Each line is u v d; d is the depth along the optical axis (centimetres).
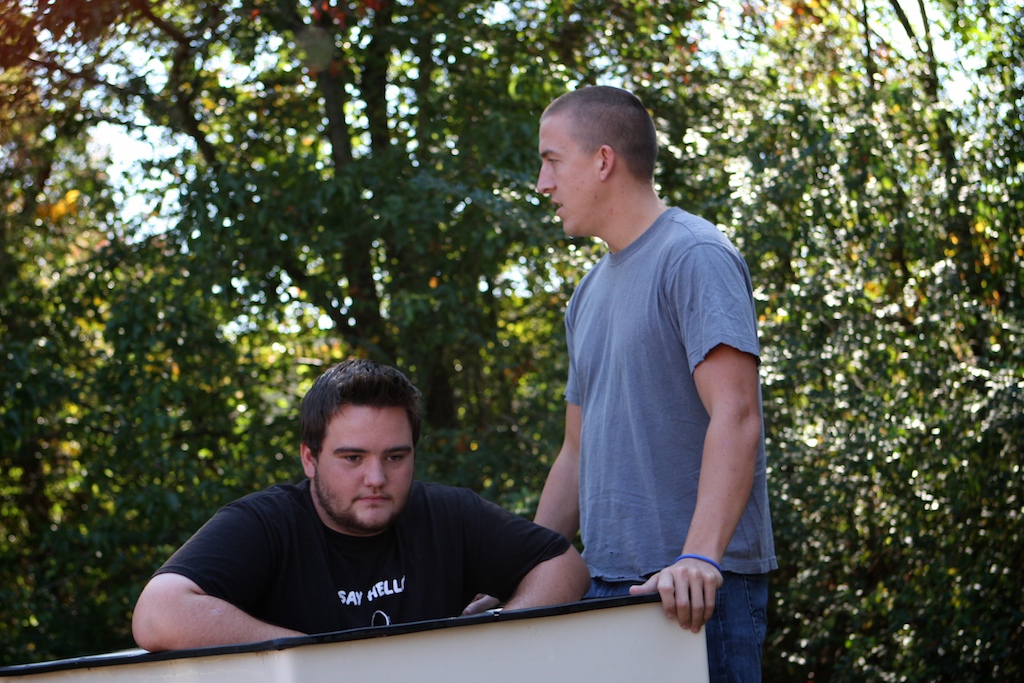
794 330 540
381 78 718
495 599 258
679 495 229
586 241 589
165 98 718
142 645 210
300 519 229
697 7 682
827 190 548
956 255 536
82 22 588
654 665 192
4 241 715
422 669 180
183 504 643
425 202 636
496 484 634
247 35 695
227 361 684
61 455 727
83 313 693
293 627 224
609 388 242
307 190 663
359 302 689
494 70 687
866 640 530
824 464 521
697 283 221
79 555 682
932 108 558
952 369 515
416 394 230
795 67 636
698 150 627
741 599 226
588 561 247
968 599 500
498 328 702
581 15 688
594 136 241
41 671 198
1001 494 495
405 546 235
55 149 718
